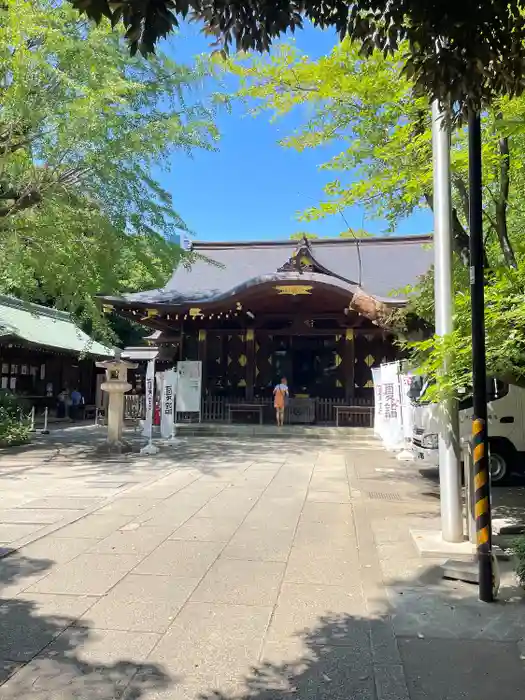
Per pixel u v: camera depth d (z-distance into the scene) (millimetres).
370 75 6902
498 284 5250
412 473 10727
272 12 2713
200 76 12023
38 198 12070
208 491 8766
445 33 2797
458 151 6918
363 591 4562
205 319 20938
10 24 9141
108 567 5094
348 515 7203
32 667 3297
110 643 3609
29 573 4922
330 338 21281
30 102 10211
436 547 5543
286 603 4293
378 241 24812
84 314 15211
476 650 3549
